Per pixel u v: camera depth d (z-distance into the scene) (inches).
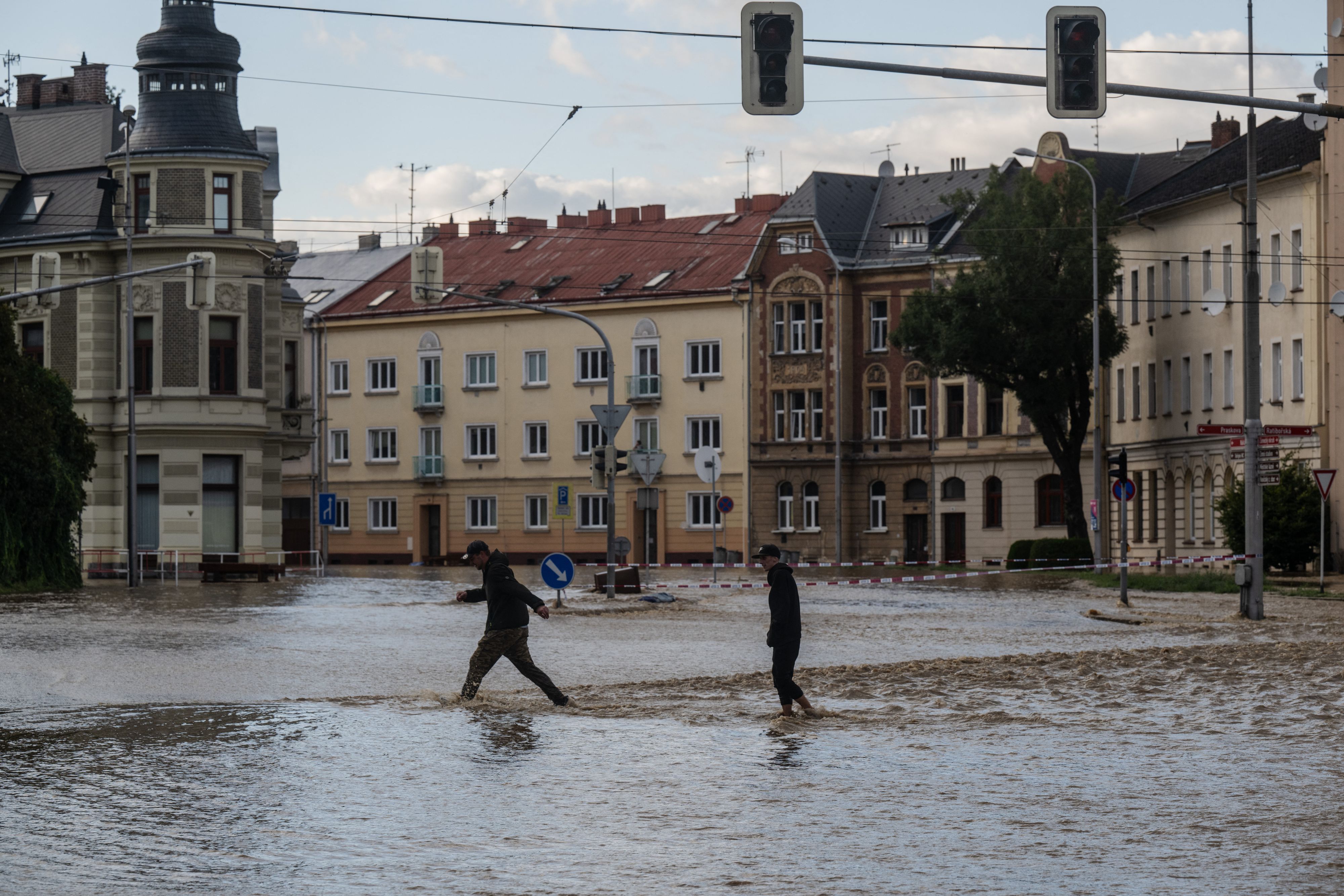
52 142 3193.9
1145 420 3627.0
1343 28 2866.6
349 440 4677.7
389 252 4889.3
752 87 940.6
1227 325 3238.2
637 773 716.0
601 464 2096.5
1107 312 3189.0
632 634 1533.0
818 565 3769.7
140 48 2970.0
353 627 1615.4
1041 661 1201.4
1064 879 509.4
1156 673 1105.4
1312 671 1095.6
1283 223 3031.5
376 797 658.8
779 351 4065.0
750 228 4274.1
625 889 499.5
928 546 3949.3
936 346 3243.1
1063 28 960.9
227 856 546.0
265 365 3095.5
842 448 4010.8
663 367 4200.3
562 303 4320.9
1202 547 3356.3
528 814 621.9
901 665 1183.6
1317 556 2677.2
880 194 4175.7
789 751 779.4
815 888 500.1
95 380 2987.2
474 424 4468.5
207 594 2266.2
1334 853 543.8
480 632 1553.9
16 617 1747.0
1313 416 2910.9
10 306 2326.5
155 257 2965.1
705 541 4133.9
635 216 4532.5
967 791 666.8
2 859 539.5
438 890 498.3
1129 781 686.5
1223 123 3821.4
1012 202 3208.7
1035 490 3814.0
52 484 2348.7
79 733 841.5
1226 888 495.5
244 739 820.0
